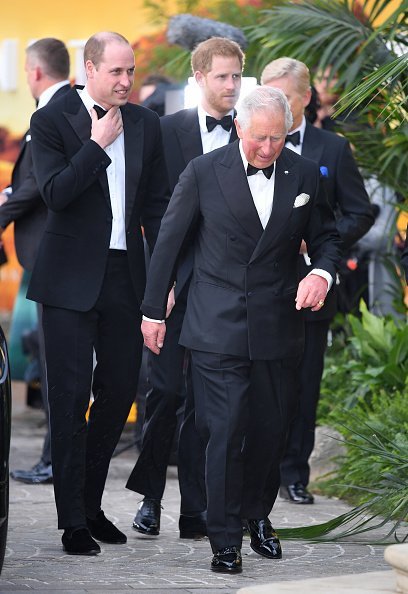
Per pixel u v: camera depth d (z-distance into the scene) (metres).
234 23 27.19
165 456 15.32
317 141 18.00
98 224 14.20
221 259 13.29
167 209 13.55
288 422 13.69
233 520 13.25
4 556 12.61
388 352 21.09
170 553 14.30
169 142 15.55
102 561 13.78
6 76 35.66
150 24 31.50
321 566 13.66
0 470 11.65
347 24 19.52
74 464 14.14
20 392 33.41
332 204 18.05
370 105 19.30
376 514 14.95
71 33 34.12
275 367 13.42
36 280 14.20
